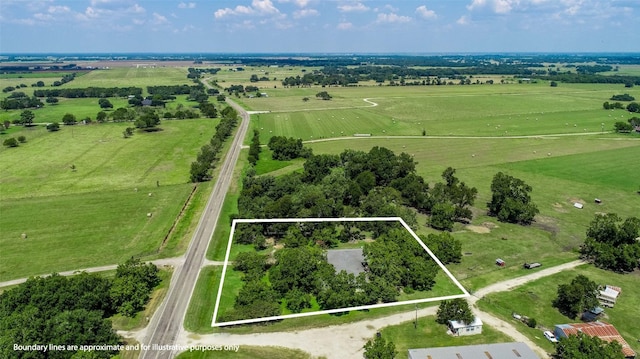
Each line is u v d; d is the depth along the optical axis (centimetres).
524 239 11131
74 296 7694
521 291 8806
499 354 6612
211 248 10550
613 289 8694
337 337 7356
